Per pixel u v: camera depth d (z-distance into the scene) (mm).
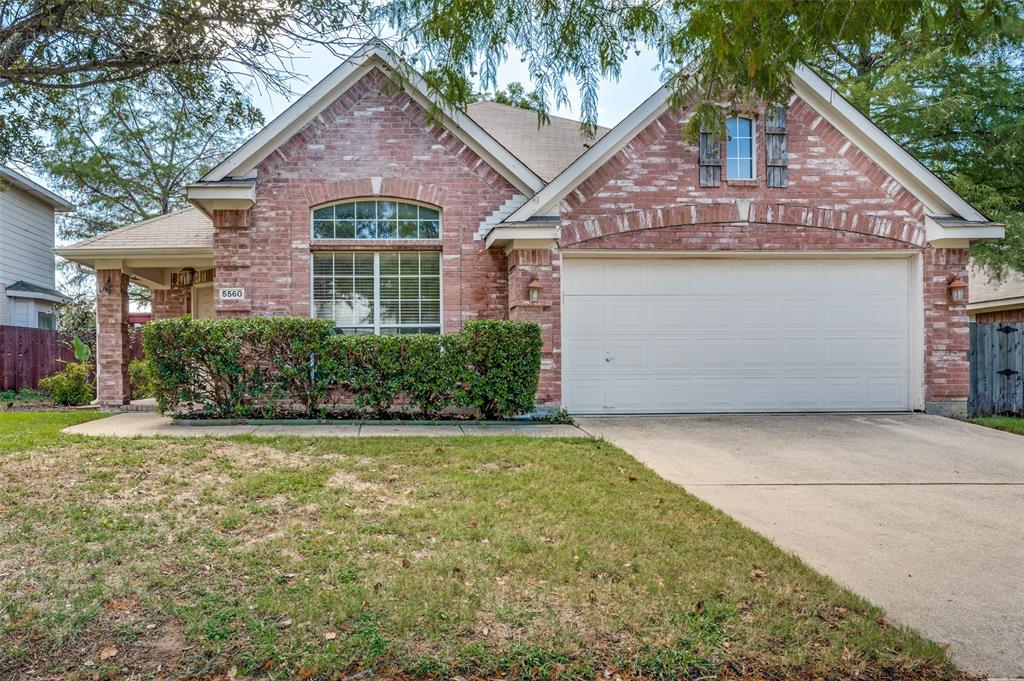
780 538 5102
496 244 10875
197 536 4641
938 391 11180
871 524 5488
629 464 7137
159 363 9602
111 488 5629
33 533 4602
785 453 8133
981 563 4621
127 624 3473
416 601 3727
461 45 5387
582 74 5984
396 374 9812
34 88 5473
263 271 10883
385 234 11242
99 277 12336
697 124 6332
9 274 19641
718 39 4676
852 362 11344
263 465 6621
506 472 6617
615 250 10883
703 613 3678
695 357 11188
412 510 5289
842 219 11125
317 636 3367
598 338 11039
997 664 3277
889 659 3275
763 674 3139
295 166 10992
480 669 3135
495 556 4395
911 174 11047
